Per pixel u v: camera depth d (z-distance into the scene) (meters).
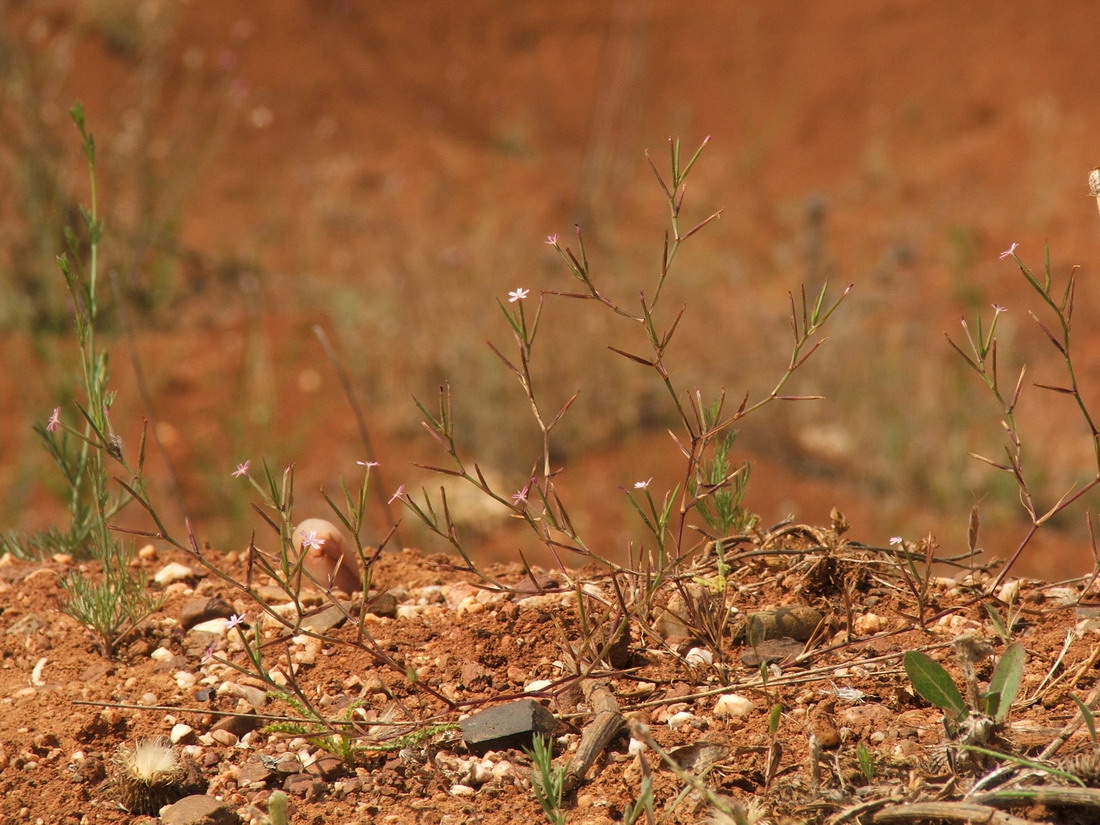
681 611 3.88
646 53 25.50
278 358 12.16
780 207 21.44
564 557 10.13
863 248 19.61
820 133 24.23
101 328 11.72
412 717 3.52
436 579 4.61
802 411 12.80
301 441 10.74
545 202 20.64
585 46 25.31
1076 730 3.16
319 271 15.98
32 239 11.76
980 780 2.89
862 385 13.01
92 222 4.44
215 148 17.66
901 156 23.38
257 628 3.33
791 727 3.31
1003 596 4.04
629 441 11.69
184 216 16.84
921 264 18.22
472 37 25.00
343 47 23.19
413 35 24.38
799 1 25.81
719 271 16.94
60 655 4.04
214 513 9.77
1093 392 13.48
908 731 3.24
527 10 25.50
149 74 15.79
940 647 3.63
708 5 25.84
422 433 11.90
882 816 2.80
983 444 12.17
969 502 11.62
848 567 4.08
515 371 3.67
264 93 21.75
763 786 3.07
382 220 18.27
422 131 22.64
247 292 13.75
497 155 22.81
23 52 13.51
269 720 3.57
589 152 23.75
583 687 3.56
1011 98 23.62
